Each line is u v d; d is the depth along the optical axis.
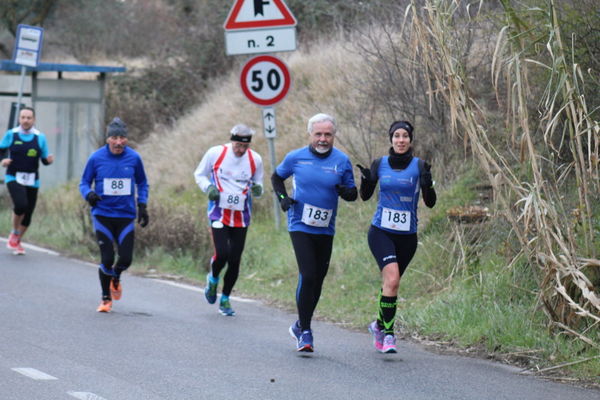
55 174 40.94
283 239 25.73
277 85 24.70
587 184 15.12
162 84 43.59
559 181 16.12
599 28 17.70
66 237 28.89
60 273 23.30
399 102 24.86
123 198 18.75
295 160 15.56
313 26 38.66
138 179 19.28
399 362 14.52
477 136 15.20
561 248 14.47
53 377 12.73
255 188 18.72
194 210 30.42
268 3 24.27
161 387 12.38
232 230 18.83
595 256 14.88
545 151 18.70
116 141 18.62
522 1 17.91
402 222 15.12
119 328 16.59
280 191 15.50
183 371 13.39
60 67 40.16
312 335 15.77
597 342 14.72
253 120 34.78
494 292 17.44
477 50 22.33
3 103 42.16
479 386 12.98
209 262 24.50
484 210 20.64
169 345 15.27
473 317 16.64
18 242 26.77
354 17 35.28
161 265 24.91
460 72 15.13
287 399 11.98
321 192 15.37
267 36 24.41
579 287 13.99
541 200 14.38
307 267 15.23
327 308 19.42
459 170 23.80
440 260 20.06
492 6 22.06
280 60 24.56
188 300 20.27
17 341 15.08
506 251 17.92
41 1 57.47
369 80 25.94
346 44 33.12
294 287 21.77
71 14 61.38
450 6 14.99
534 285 17.17
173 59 45.97
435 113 24.20
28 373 12.91
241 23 24.38
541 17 16.41
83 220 27.89
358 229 24.41
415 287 19.64
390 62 24.52
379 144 26.19
